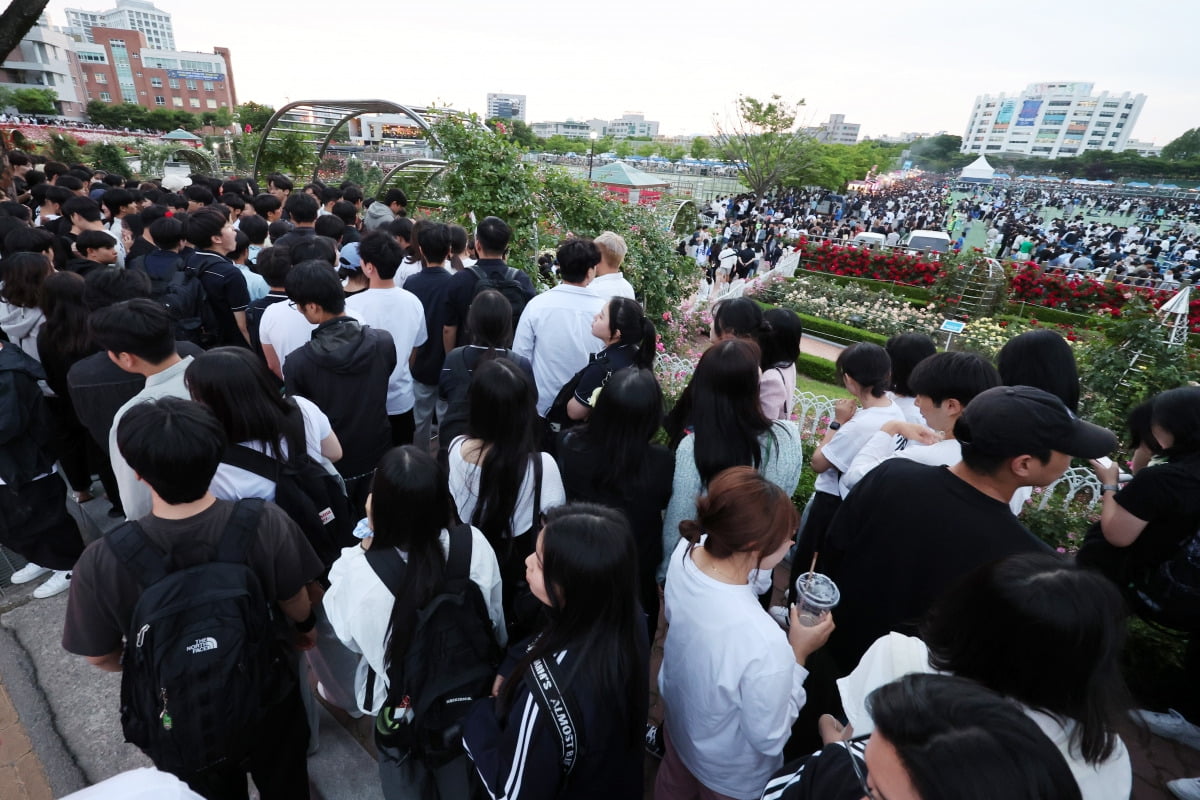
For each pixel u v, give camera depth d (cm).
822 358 1118
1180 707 287
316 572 197
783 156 3447
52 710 276
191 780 176
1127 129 16238
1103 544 269
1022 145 17375
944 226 4134
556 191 835
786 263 1717
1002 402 169
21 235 355
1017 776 73
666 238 955
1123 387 714
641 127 18162
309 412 240
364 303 361
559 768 139
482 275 421
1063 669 113
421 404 473
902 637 148
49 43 9088
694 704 167
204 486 164
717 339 320
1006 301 1470
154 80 11025
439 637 167
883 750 84
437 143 748
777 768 175
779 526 156
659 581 265
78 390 247
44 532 312
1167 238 3503
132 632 155
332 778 252
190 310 405
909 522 184
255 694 167
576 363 372
